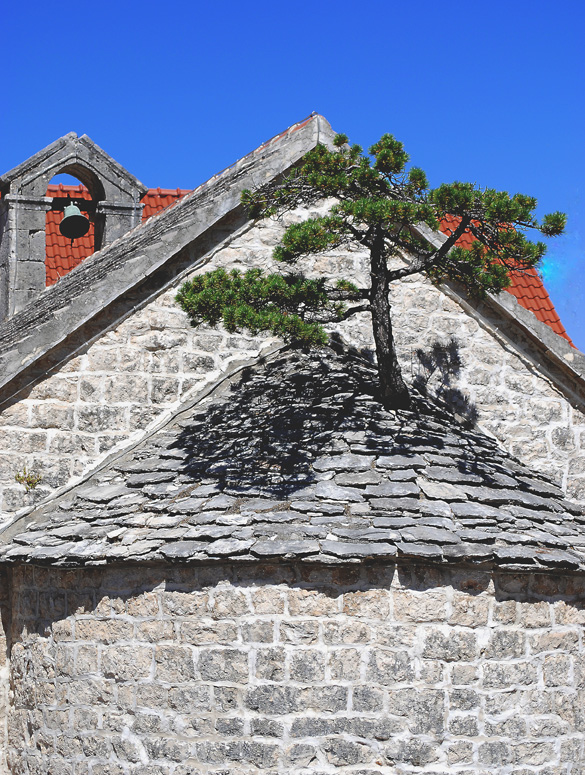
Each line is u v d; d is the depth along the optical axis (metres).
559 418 11.05
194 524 8.28
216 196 11.20
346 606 7.98
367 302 11.12
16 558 9.12
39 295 13.95
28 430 10.04
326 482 8.55
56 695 8.84
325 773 7.78
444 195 8.54
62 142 14.48
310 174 9.35
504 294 10.98
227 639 8.02
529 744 8.23
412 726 7.89
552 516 9.23
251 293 8.96
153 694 8.17
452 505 8.48
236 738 7.89
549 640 8.52
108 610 8.52
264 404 10.15
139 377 10.45
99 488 9.60
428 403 10.55
